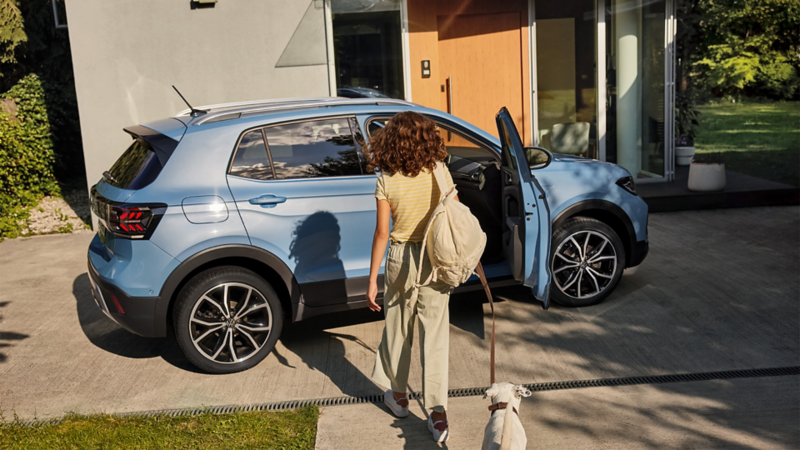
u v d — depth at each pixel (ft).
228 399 12.93
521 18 28.71
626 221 16.83
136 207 13.03
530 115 29.55
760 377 12.80
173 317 13.61
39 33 46.24
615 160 30.35
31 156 32.17
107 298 13.50
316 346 15.37
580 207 16.40
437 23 28.19
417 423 11.73
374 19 27.27
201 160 13.56
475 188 16.08
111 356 15.33
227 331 13.85
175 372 14.34
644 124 30.07
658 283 18.34
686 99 35.27
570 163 16.90
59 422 12.12
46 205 32.40
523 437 8.73
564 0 28.78
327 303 14.42
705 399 12.08
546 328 15.69
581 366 13.66
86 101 25.98
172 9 25.68
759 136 33.76
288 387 13.35
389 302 11.12
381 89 27.94
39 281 21.38
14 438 11.50
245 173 13.76
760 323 15.33
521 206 14.14
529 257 14.25
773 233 22.68
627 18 29.12
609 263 16.96
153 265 13.16
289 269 13.99
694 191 27.35
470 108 29.27
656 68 29.43
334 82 26.81
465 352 14.56
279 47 26.30
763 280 18.10
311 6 26.11
